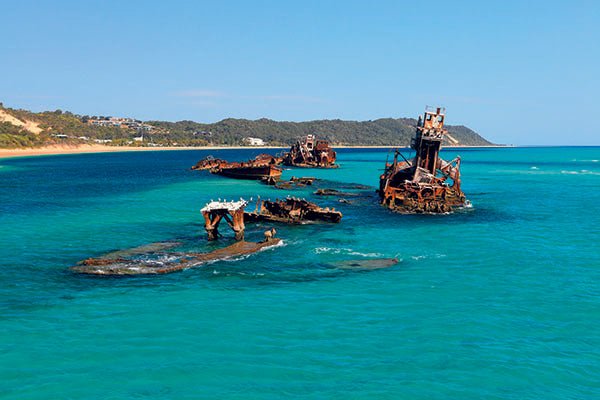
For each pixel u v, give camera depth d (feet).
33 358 57.72
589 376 54.44
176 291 83.20
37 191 256.73
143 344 61.62
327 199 222.07
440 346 61.26
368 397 49.75
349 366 56.13
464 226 149.18
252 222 153.38
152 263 99.91
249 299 78.84
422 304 76.38
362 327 67.15
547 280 89.51
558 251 113.60
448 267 98.94
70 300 78.48
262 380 52.95
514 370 55.42
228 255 107.24
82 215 169.78
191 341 62.49
